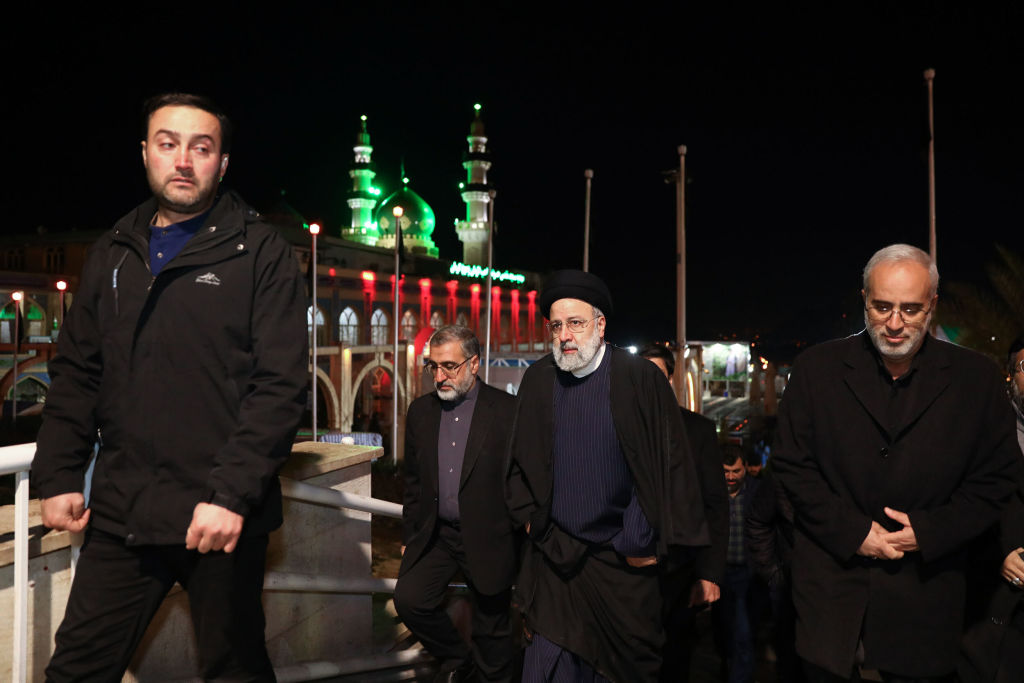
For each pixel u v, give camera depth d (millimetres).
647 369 3088
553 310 3070
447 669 4176
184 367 2178
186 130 2221
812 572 2908
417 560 4012
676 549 3180
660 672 4152
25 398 33562
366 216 76812
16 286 32625
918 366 2770
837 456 2854
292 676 3572
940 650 2764
